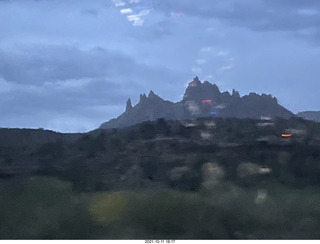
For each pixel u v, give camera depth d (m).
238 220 7.63
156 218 7.60
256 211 7.89
